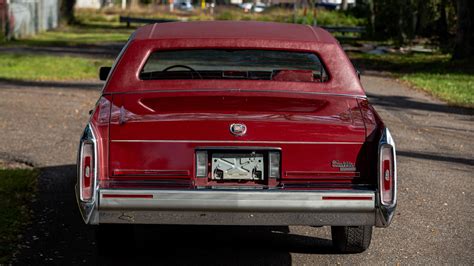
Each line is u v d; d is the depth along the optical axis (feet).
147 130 15.25
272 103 16.71
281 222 14.90
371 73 70.33
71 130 35.83
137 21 140.67
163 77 18.49
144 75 18.35
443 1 107.55
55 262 17.46
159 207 14.67
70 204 22.88
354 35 122.83
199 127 15.26
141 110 16.05
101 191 14.64
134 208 14.69
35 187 24.98
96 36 115.96
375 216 14.94
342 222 14.93
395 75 68.08
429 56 90.38
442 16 109.40
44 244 18.84
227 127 15.29
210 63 18.57
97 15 164.14
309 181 15.40
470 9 81.41
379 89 56.13
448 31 109.81
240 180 15.43
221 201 14.66
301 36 18.72
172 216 14.79
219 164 15.42
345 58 17.95
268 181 15.39
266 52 18.53
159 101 16.71
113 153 15.25
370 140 15.38
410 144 33.60
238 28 19.40
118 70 17.51
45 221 20.95
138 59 17.65
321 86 17.58
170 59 18.39
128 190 14.60
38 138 33.68
